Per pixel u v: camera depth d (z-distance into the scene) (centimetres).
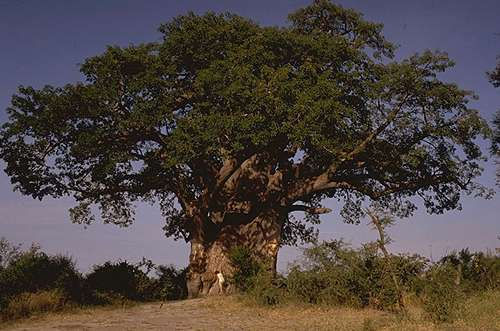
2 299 1697
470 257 1919
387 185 2619
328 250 1736
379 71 2389
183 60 2288
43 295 1755
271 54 2200
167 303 2014
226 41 2281
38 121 2161
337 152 2244
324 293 1697
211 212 2503
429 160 2495
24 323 1541
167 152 2227
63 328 1438
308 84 2138
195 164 2397
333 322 1409
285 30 2303
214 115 2050
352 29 2586
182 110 2291
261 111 2075
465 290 1698
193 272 2403
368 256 1683
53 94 2208
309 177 2525
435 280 1527
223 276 2392
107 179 2433
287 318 1523
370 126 2331
